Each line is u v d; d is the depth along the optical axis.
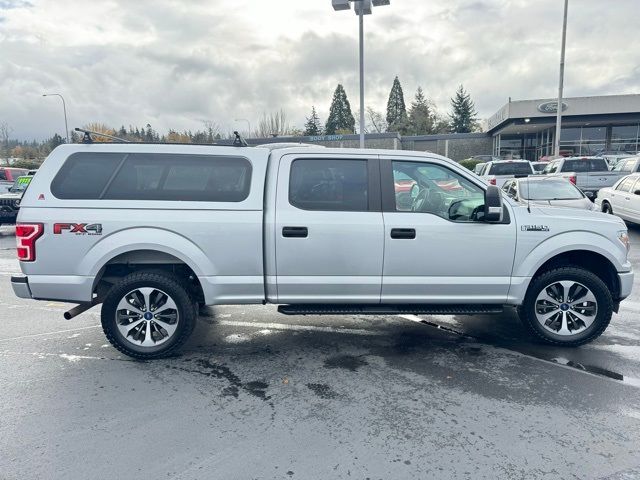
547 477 2.61
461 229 4.25
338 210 4.24
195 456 2.82
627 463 2.74
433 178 4.40
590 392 3.63
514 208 4.46
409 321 5.50
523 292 4.39
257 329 5.21
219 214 4.16
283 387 3.76
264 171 4.27
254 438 3.01
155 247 4.11
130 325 4.32
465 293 4.36
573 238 4.35
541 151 40.22
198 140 57.22
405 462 2.75
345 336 4.98
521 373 4.00
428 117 69.44
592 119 33.91
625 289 4.49
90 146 4.21
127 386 3.79
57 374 4.03
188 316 4.31
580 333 4.50
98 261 4.09
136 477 2.63
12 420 3.25
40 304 6.33
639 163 15.09
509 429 3.10
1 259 9.93
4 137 53.06
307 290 4.28
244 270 4.23
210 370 4.11
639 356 4.36
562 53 24.58
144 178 4.20
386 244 4.21
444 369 4.09
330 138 42.53
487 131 46.16
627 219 11.34
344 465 2.73
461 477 2.62
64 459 2.79
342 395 3.61
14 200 13.16
